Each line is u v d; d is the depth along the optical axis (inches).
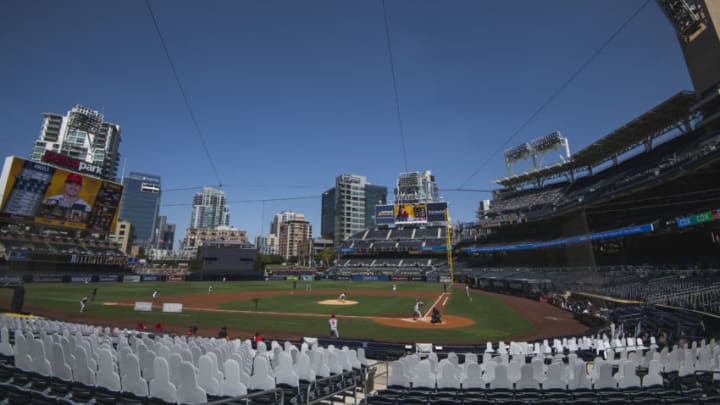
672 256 1493.6
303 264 6781.5
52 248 2399.1
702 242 1387.8
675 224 1209.4
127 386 294.0
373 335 812.6
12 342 474.0
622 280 1316.4
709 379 361.1
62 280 2303.2
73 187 2303.2
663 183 1320.1
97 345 390.6
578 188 2247.8
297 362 366.3
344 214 6707.7
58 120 5679.1
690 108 1369.3
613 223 1753.2
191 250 6441.9
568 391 335.6
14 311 910.4
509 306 1373.0
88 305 1279.5
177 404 271.3
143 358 331.0
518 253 2534.5
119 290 1985.7
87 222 2399.1
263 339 649.6
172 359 316.2
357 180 7037.4
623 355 430.9
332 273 3479.3
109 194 2514.8
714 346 449.1
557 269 1919.3
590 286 1406.3
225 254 3132.4
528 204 2623.0
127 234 4972.9
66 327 601.6
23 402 260.5
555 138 2596.0
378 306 1369.3
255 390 324.2
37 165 2113.7
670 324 665.6
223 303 1457.9
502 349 529.7
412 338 778.8
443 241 3440.0
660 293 1038.4
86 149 5334.6
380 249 3587.6
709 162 1075.3
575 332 850.8
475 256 3166.8
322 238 7701.8
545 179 2731.3
